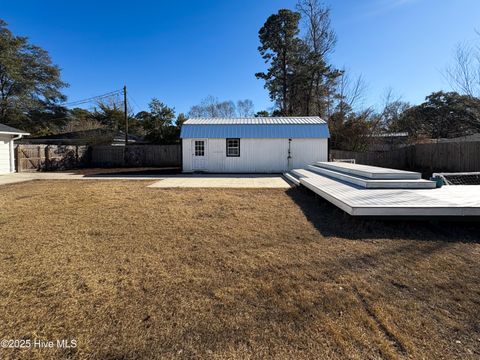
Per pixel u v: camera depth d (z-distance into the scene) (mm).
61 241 3930
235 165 14773
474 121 14953
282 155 14789
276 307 2305
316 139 14789
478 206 4531
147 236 4180
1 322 2102
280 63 25406
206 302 2385
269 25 24109
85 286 2656
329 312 2236
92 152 19562
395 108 28672
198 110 38312
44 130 27641
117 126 26953
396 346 1849
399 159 17719
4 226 4641
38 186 9383
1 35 23453
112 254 3467
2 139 13258
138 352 1805
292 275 2895
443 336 1952
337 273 2943
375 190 6277
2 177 12055
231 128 14930
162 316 2188
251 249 3654
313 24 23828
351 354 1773
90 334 1976
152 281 2764
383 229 4477
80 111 30719
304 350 1813
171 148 19875
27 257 3354
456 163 13438
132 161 19750
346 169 8930
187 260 3289
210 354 1785
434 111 31578
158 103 23578
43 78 26578
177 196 7555
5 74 23797
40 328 2035
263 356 1765
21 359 1734
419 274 2922
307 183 7855
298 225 4777
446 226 4613
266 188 9156
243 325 2078
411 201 4992
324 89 24719
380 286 2664
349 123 20609
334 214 5523
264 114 29797
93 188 8945
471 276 2875
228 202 6750
